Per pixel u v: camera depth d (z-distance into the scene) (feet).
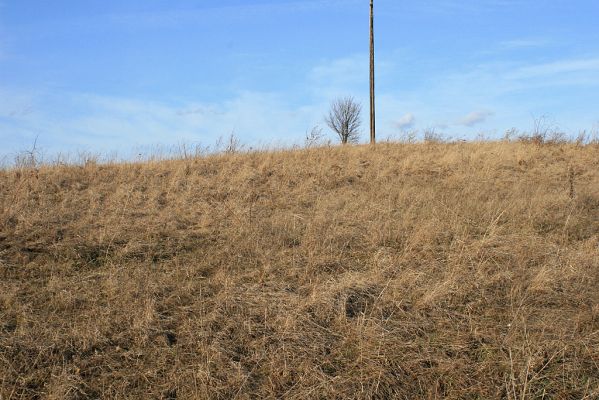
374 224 26.27
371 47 64.23
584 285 20.90
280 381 15.42
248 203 30.83
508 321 18.48
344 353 16.60
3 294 18.52
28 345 15.93
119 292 19.19
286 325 17.30
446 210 28.27
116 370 15.55
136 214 27.84
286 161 41.39
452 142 53.62
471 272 21.48
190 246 23.88
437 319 18.47
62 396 14.28
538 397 15.26
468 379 15.83
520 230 26.32
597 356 16.62
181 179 35.06
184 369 15.64
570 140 51.72
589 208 30.63
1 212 26.12
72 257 22.06
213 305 18.71
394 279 20.83
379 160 42.98
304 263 22.15
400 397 15.21
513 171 41.57
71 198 29.86
